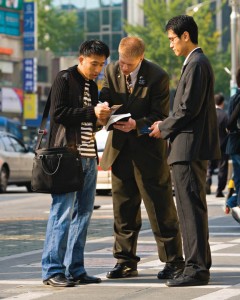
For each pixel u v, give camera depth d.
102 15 175.38
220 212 30.20
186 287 14.81
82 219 15.66
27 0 127.38
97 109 15.07
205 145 15.02
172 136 15.07
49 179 15.12
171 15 119.06
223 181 37.34
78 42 161.00
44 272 15.32
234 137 24.03
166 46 118.50
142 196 15.96
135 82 15.74
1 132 47.19
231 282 15.25
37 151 15.29
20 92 127.06
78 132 15.30
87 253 19.59
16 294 14.41
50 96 15.43
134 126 15.43
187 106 14.77
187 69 14.91
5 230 25.25
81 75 15.50
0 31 124.44
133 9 171.88
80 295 14.21
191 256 14.99
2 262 18.42
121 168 15.96
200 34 122.88
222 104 35.03
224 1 125.31
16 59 126.69
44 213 31.84
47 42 155.62
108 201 36.00
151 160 15.81
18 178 47.47
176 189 15.10
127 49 15.52
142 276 16.17
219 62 128.62
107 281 15.69
